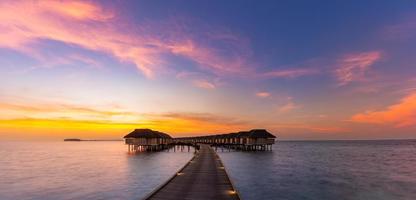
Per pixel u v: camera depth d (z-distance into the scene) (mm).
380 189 34094
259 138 97688
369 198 29672
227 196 20781
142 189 31344
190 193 21672
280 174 45812
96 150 131000
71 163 62188
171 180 26719
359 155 94750
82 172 45969
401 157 85500
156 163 58531
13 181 37594
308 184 36844
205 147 88375
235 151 101625
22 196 28766
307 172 48594
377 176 44656
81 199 27141
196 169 34062
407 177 43844
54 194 29375
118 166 54094
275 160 70500
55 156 87500
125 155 84375
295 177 42719
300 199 28906
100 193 29531
